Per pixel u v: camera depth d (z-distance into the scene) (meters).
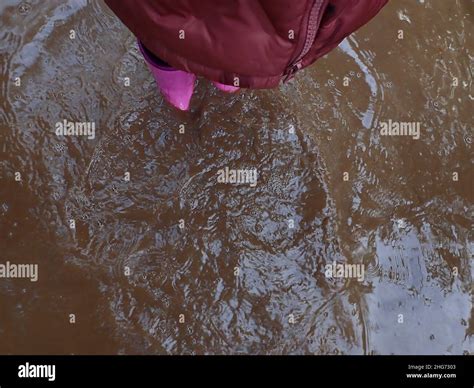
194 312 1.33
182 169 1.41
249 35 0.96
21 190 1.37
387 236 1.41
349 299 1.36
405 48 1.57
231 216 1.39
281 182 1.42
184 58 1.03
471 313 1.39
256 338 1.32
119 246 1.36
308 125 1.46
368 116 1.50
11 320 1.31
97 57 1.49
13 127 1.41
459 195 1.46
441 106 1.52
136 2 0.98
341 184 1.43
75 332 1.31
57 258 1.34
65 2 1.51
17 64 1.46
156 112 1.44
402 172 1.46
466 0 1.63
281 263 1.37
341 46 1.55
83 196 1.38
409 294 1.38
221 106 1.45
